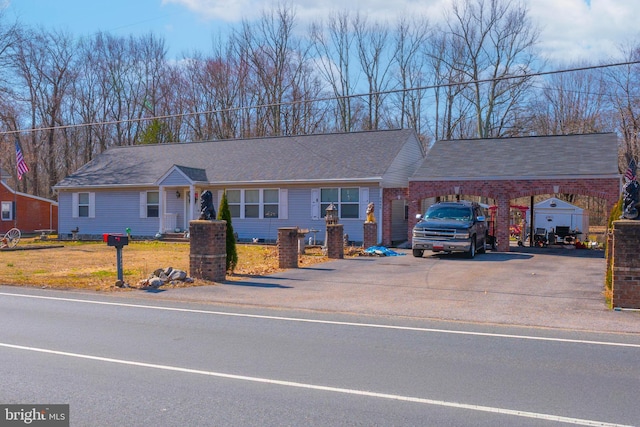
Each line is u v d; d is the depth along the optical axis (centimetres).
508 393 624
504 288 1430
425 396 612
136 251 2562
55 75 5109
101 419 538
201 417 545
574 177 2384
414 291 1387
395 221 3045
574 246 2764
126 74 5344
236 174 3138
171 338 887
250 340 877
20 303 1220
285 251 1858
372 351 811
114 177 3462
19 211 4312
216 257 1541
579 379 679
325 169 2952
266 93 5050
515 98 4516
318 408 571
